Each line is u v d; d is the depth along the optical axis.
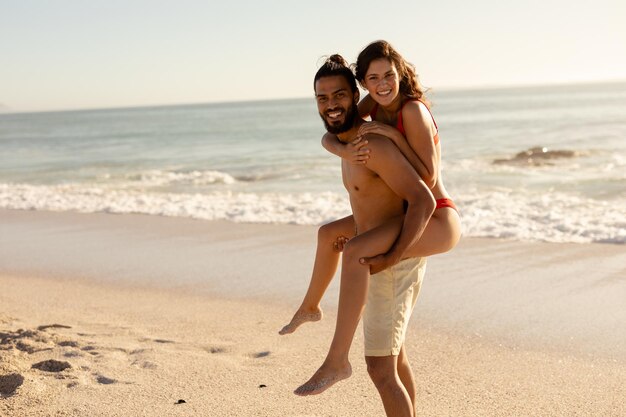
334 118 3.05
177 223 11.15
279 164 23.81
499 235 9.31
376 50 2.98
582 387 4.22
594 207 11.73
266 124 63.66
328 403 3.97
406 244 2.84
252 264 8.00
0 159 32.66
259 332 5.44
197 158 28.83
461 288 6.71
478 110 76.88
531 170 18.47
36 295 6.86
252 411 3.85
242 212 11.91
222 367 4.59
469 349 5.01
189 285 7.14
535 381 4.34
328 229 3.40
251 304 6.34
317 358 4.77
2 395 4.05
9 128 81.31
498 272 7.29
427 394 4.16
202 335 5.38
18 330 5.34
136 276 7.61
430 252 3.07
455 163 20.97
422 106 3.02
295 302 6.36
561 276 7.03
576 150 22.42
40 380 4.27
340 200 13.59
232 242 9.41
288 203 13.03
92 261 8.48
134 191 17.23
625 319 5.56
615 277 6.90
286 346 5.06
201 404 3.95
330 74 3.03
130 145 40.50
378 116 3.18
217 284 7.14
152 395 4.08
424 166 3.01
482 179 16.89
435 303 6.23
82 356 4.73
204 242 9.48
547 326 5.47
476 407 3.94
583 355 4.80
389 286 3.02
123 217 11.99
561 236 9.10
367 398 4.04
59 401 3.97
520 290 6.56
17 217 12.48
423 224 2.85
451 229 3.12
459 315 5.86
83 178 22.02
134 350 4.93
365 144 2.92
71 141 47.66
